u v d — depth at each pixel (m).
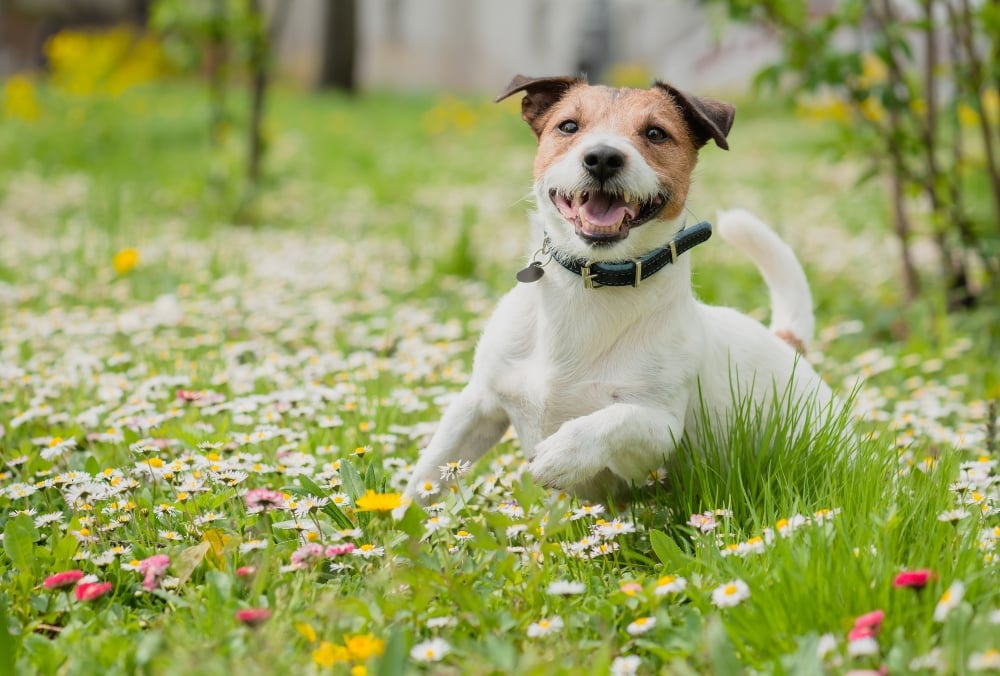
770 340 3.87
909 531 2.99
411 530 2.83
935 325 6.24
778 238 4.28
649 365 3.33
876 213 10.25
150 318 5.85
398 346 5.60
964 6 6.04
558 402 3.37
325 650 2.33
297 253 8.09
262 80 10.26
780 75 6.16
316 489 3.21
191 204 10.32
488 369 3.49
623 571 3.03
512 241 8.77
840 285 7.40
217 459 3.51
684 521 3.29
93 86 14.98
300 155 14.30
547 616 2.73
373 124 18.84
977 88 6.09
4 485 3.64
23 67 27.69
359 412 4.27
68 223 9.21
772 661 2.38
